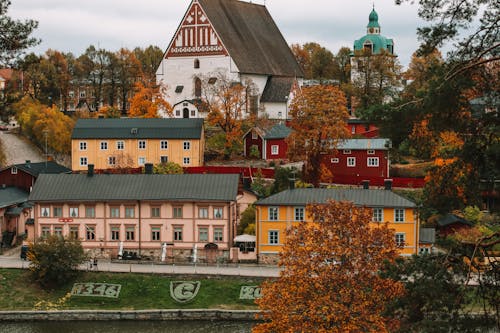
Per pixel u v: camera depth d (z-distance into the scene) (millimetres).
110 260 117312
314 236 68188
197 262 114812
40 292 104875
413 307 43562
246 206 129000
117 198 118250
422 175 144500
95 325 98250
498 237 44781
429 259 45125
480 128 46094
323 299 63656
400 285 45938
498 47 46031
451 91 44000
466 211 113812
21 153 182625
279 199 112938
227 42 199125
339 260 67000
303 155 146000
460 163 46594
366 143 149625
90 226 119438
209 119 170250
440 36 46844
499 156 44312
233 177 120375
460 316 43438
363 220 68750
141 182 121125
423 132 46656
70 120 191750
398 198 110812
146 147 160625
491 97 45938
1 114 96250
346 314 62531
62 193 120312
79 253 106688
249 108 195500
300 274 66125
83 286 105375
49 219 120312
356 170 149625
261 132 165875
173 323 98500
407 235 109438
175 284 104938
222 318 99125
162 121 164125
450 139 50562
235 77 196250
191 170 155250
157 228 117938
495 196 47844
